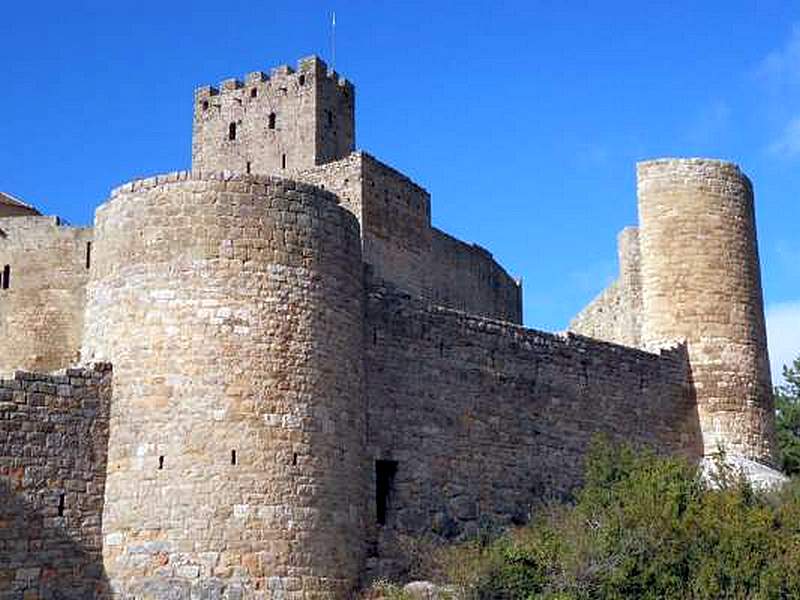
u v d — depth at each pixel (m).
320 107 72.12
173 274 33.41
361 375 35.97
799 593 34.00
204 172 34.22
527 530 38.31
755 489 40.53
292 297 33.84
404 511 37.69
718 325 48.25
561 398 43.50
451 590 33.97
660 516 35.34
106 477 32.84
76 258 48.28
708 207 49.12
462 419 40.19
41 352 47.62
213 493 31.84
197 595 31.19
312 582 32.22
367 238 56.91
